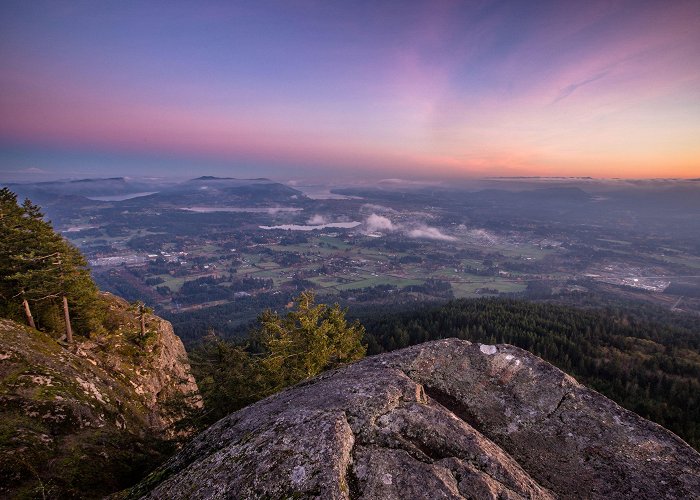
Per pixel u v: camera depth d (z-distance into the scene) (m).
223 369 22.17
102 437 17.80
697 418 75.81
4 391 18.11
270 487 6.20
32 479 13.54
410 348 11.39
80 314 35.28
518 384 9.94
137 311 43.81
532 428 8.79
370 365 10.96
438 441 7.36
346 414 7.82
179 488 7.02
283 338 22.81
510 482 6.67
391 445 7.16
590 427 8.64
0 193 33.25
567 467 7.79
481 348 11.02
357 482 6.27
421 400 8.79
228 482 6.60
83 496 13.84
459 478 6.44
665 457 7.83
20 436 15.30
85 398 20.83
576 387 9.62
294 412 8.27
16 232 30.67
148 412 28.48
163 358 37.59
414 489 6.11
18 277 29.34
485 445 7.51
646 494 7.07
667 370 100.12
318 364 23.64
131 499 8.32
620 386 89.44
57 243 31.88
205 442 9.15
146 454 17.83
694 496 6.93
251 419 9.09
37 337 25.67
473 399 9.63
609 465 7.74
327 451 6.63
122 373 31.92
